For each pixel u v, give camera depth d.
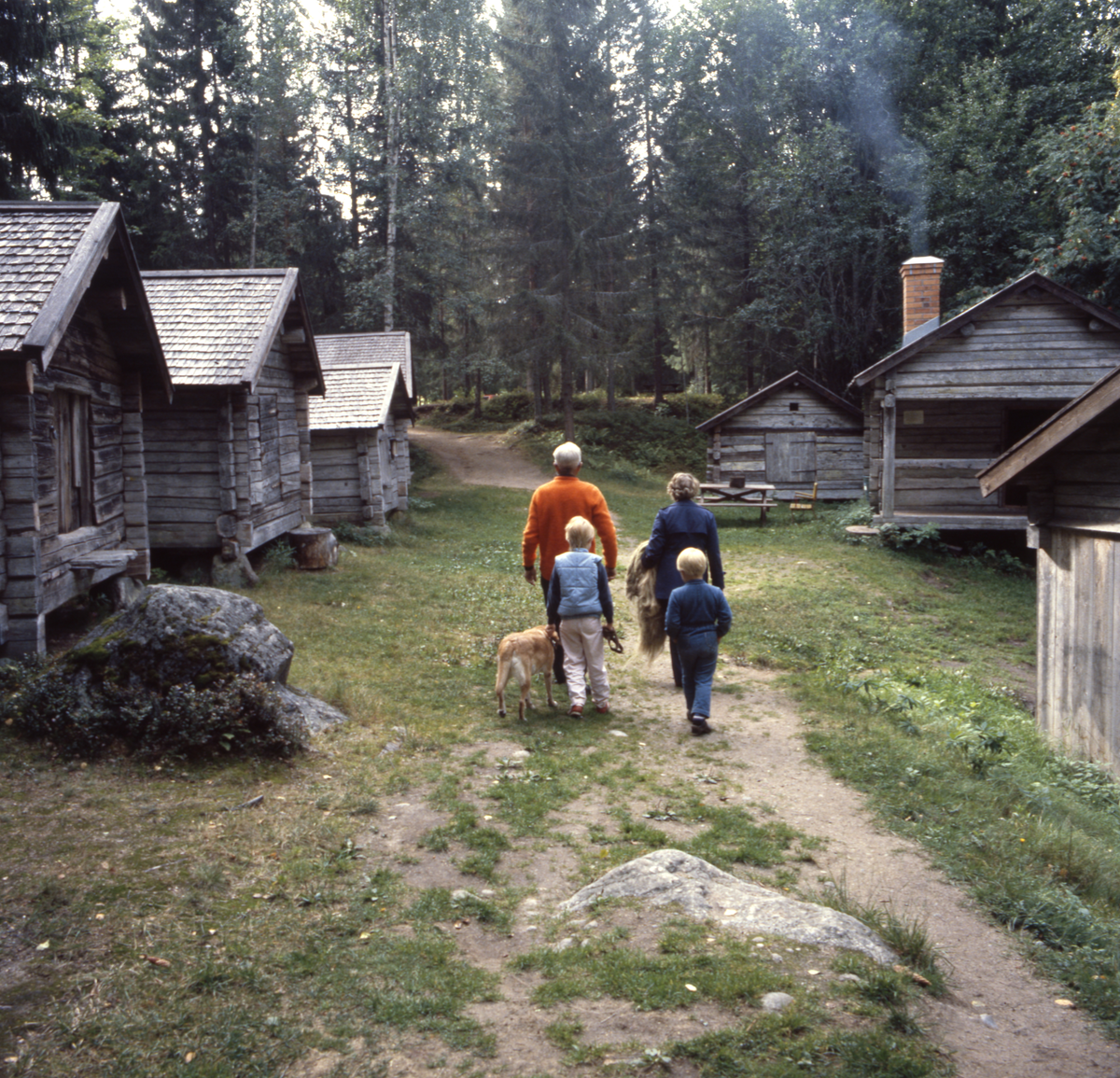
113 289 8.16
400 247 31.27
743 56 34.91
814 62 31.42
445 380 48.78
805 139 30.16
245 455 11.76
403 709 6.66
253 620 6.16
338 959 3.20
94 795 4.62
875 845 4.62
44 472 7.25
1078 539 7.66
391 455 19.91
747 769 5.80
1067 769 7.07
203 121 31.28
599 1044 2.61
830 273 29.34
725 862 4.26
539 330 32.22
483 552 16.38
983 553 16.44
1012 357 15.72
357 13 27.84
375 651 8.41
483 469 30.75
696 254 38.16
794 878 4.13
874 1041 2.56
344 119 30.20
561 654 7.62
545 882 4.01
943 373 15.99
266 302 12.49
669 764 5.82
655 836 4.54
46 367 6.18
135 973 3.01
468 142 29.20
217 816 4.47
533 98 31.89
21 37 17.81
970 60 30.55
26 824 4.21
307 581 12.00
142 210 30.00
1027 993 3.15
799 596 12.30
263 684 5.55
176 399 11.70
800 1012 2.70
